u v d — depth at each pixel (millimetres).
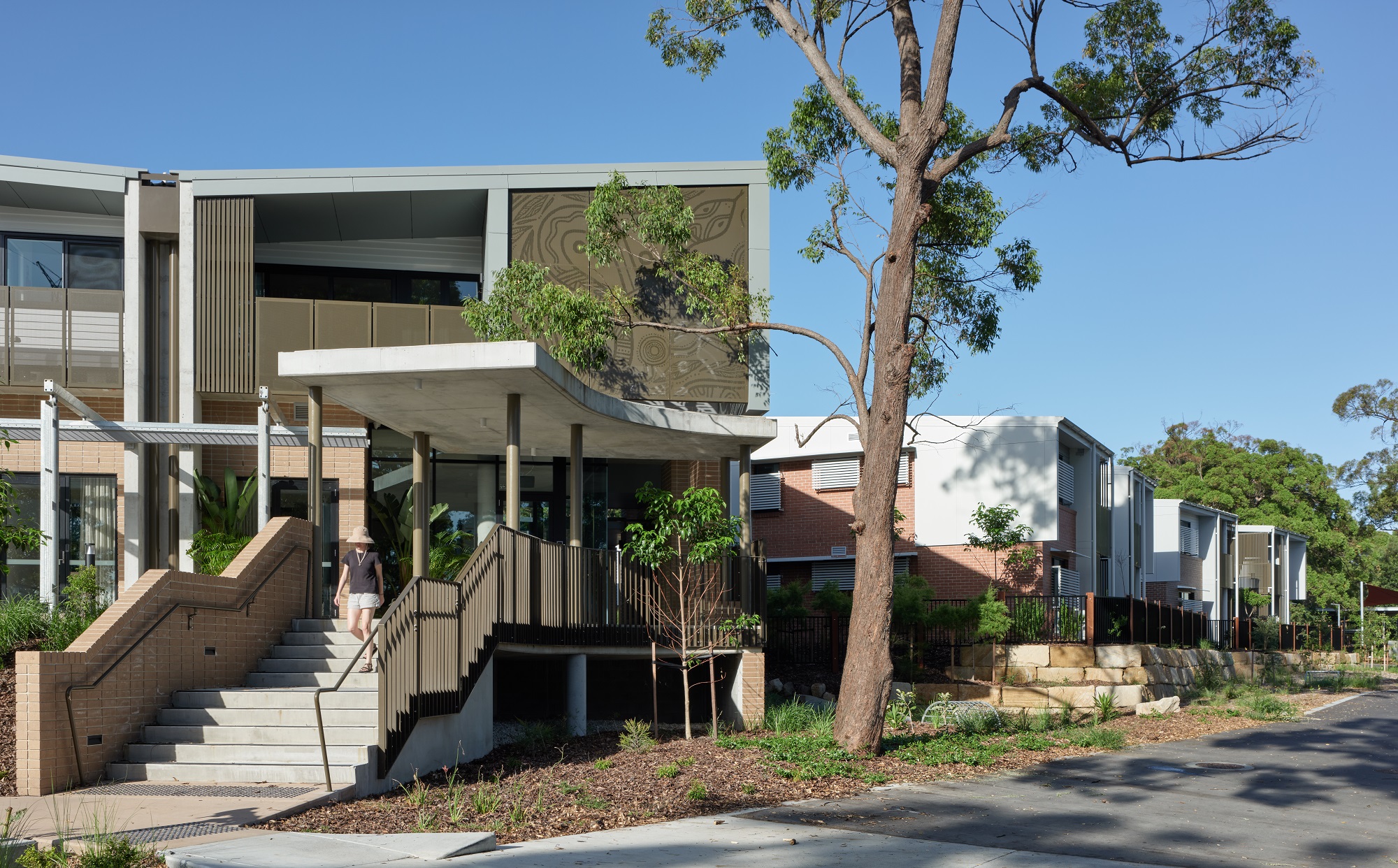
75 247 19516
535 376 12961
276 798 9234
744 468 17188
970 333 19250
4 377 17750
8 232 19219
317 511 14414
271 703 11344
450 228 20781
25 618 13078
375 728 10844
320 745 10383
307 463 18734
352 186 18531
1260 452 64375
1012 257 18781
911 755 13867
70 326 18109
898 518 24703
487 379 13188
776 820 9609
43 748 9719
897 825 9531
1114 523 33562
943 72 14328
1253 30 16047
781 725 15992
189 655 11891
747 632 16516
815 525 28766
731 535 15617
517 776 11344
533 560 13891
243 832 8141
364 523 18688
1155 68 16781
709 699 17812
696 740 14664
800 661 22422
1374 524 66938
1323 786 12602
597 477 21188
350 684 12055
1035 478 26562
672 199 17828
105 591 16703
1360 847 9219
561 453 18375
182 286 18000
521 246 18984
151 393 18250
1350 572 61000
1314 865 8492
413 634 10602
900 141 14516
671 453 18375
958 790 11711
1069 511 29031
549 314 17141
